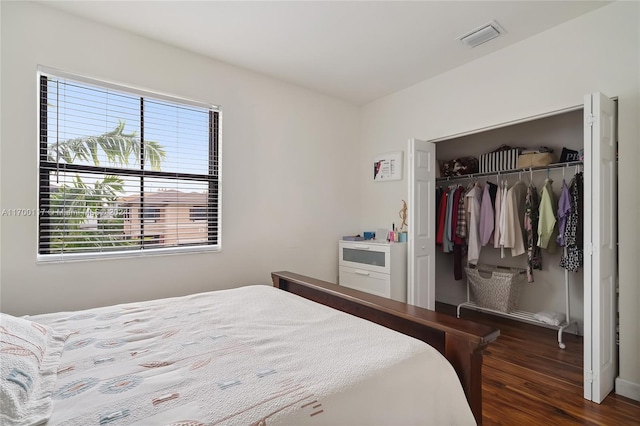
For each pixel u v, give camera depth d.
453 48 2.70
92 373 1.02
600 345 1.93
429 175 3.26
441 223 3.72
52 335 1.28
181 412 0.80
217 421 0.77
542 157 3.12
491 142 3.89
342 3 2.11
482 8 2.17
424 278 3.20
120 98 2.45
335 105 3.79
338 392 0.90
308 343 1.24
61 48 2.18
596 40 2.20
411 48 2.69
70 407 0.83
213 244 2.93
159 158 2.63
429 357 1.14
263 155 3.19
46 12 2.13
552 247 3.08
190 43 2.61
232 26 2.37
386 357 1.10
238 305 1.76
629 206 2.05
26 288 2.07
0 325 1.10
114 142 2.43
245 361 1.09
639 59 2.03
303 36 2.51
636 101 2.04
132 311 1.65
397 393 0.99
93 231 2.35
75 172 2.28
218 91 2.89
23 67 2.05
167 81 2.62
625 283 2.06
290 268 3.39
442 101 3.17
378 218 3.85
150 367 1.06
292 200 3.41
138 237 2.54
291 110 3.40
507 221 3.23
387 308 1.50
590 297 1.95
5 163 2.01
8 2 2.01
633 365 2.01
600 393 1.93
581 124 3.20
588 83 2.24
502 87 2.71
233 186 2.99
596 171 1.92
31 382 0.91
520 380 2.20
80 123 2.29
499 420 1.76
